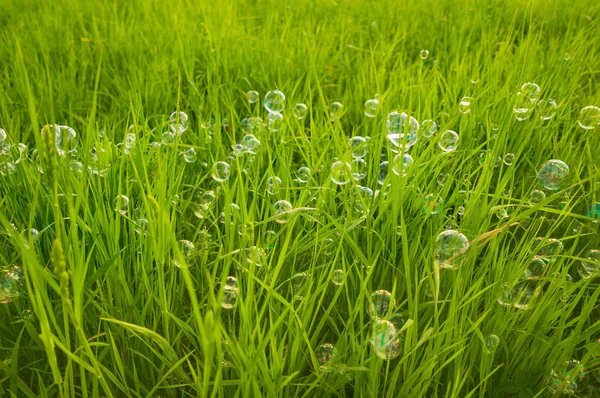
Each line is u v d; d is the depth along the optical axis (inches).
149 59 43.1
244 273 18.2
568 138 30.6
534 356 17.9
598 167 25.9
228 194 19.7
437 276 15.6
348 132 33.8
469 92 33.4
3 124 29.2
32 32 47.4
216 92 34.0
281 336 17.5
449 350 16.4
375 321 15.6
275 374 15.3
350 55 46.5
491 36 47.3
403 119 21.0
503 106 30.3
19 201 21.4
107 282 18.0
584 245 23.1
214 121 33.0
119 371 16.8
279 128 28.3
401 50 46.3
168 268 19.1
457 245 16.8
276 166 26.0
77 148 23.9
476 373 17.7
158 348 17.7
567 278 20.7
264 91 38.0
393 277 19.5
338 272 18.9
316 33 47.1
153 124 32.9
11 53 41.6
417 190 21.8
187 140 30.5
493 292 18.4
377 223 20.6
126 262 19.6
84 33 49.1
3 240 21.3
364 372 16.2
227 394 16.5
